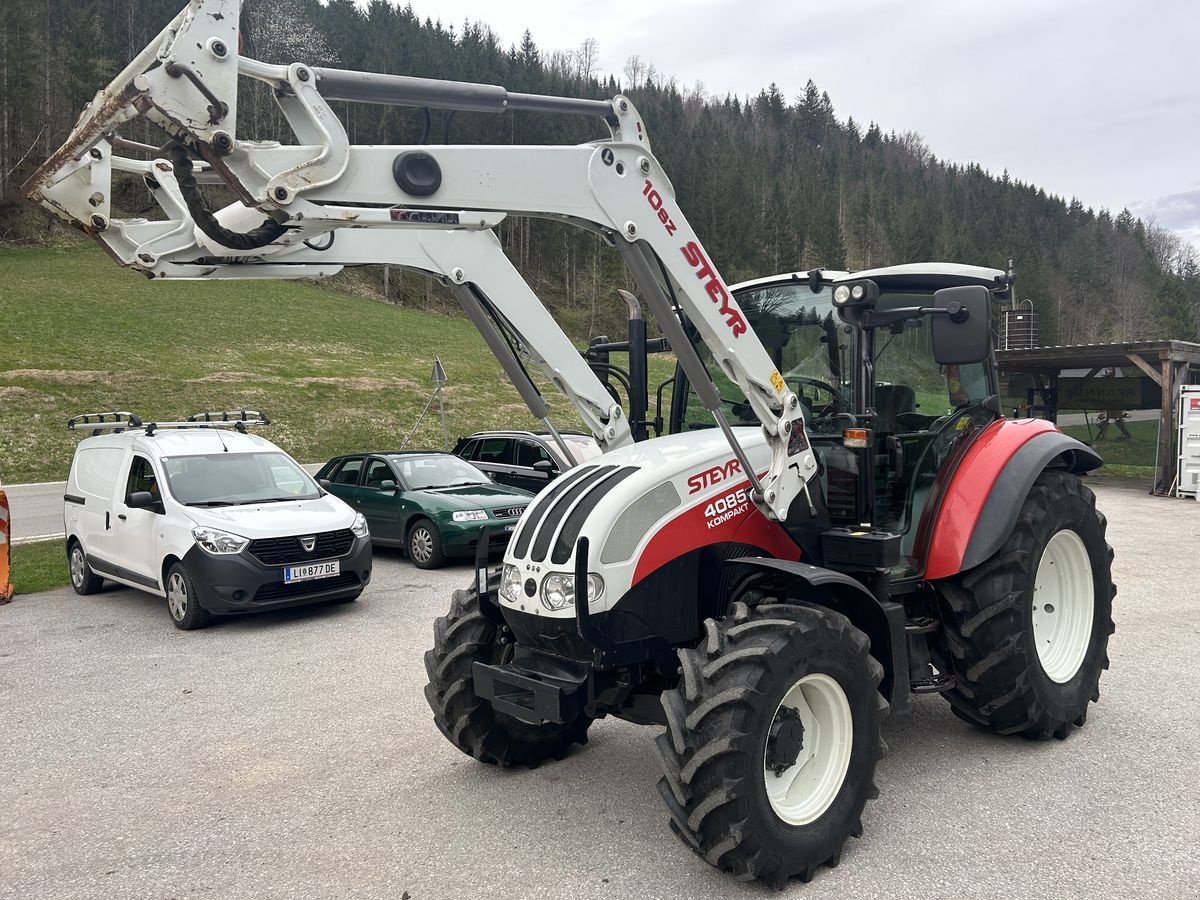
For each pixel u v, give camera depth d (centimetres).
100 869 353
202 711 546
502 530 1029
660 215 352
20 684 608
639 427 475
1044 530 446
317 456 2514
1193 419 1648
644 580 360
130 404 2667
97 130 276
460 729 421
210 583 740
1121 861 331
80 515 935
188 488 826
